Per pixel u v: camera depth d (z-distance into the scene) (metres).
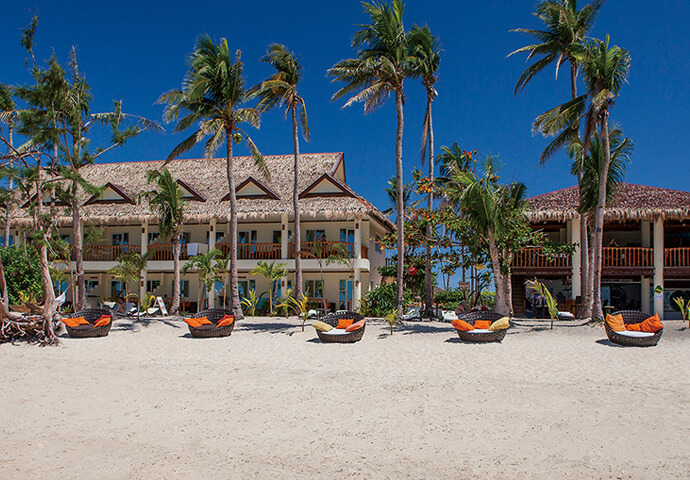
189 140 22.55
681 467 5.80
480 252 20.16
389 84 19.05
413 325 19.38
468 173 18.20
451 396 9.00
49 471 5.95
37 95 16.91
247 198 27.94
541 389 9.34
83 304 22.42
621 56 16.86
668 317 24.33
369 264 26.91
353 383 10.17
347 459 6.23
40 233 16.81
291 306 22.44
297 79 23.31
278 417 7.96
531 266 23.84
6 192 16.89
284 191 27.98
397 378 10.57
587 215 20.02
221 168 31.52
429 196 23.41
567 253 21.33
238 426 7.54
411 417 7.84
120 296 28.94
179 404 8.79
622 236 25.30
